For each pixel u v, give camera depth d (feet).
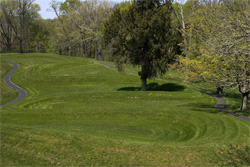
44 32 324.39
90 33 252.42
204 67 79.36
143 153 55.06
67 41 283.18
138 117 86.79
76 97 120.88
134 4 135.74
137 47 131.95
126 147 57.52
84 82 163.32
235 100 114.83
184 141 66.28
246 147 57.16
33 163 53.88
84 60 228.63
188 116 82.23
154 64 131.03
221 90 132.16
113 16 136.36
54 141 60.64
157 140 67.56
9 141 61.31
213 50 46.73
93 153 55.62
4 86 159.22
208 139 62.75
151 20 126.21
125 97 119.24
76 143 59.57
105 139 61.72
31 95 142.20
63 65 211.20
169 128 77.92
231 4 100.53
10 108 104.63
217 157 53.16
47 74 186.60
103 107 94.53
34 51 335.88
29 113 94.48
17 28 324.19
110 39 135.44
